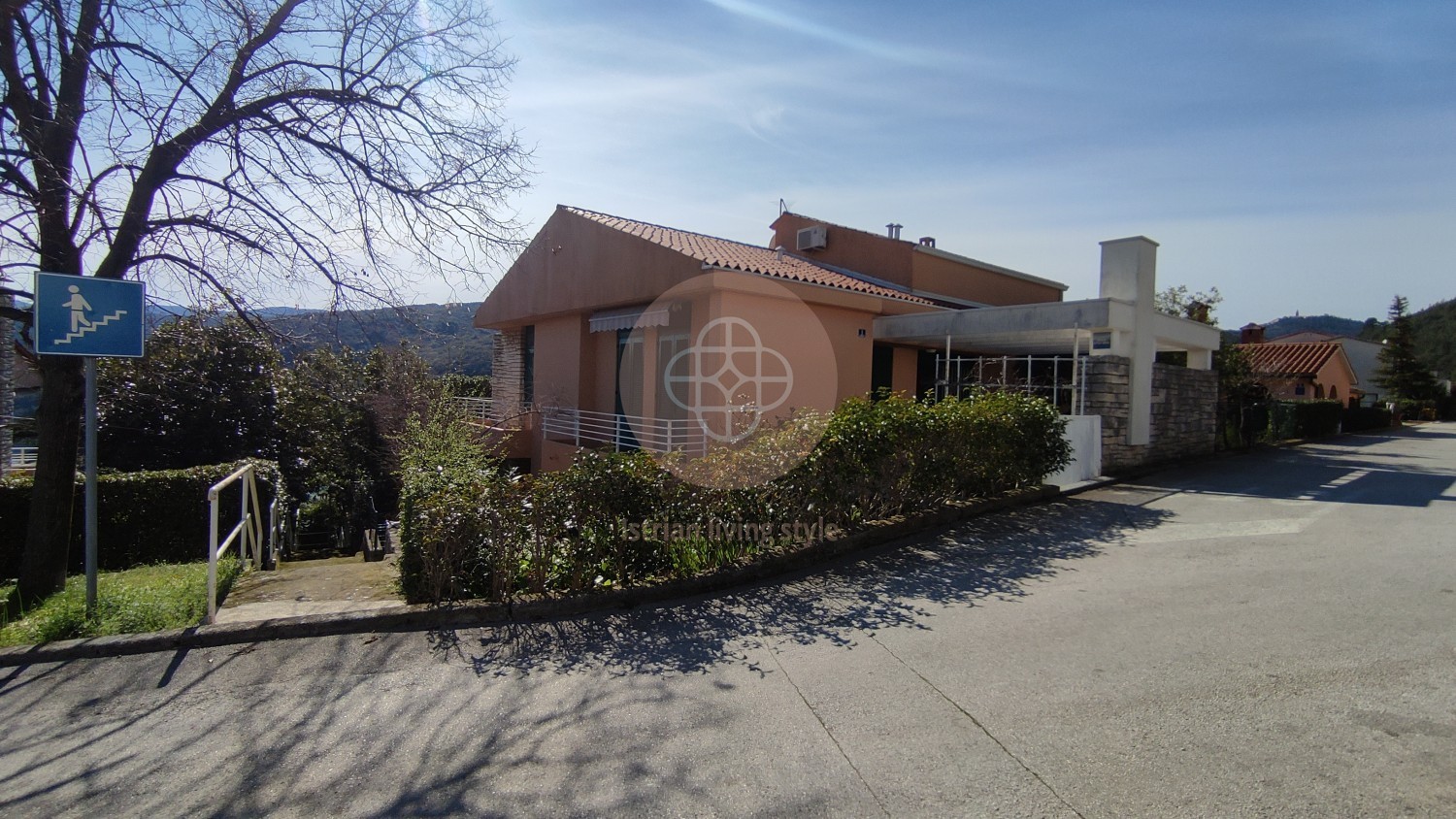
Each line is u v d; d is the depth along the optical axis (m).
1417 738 3.30
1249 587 5.69
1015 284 19.80
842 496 6.93
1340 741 3.28
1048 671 4.12
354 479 15.61
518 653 4.52
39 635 4.71
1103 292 12.38
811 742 3.37
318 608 5.13
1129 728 3.44
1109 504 9.32
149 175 6.40
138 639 4.54
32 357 6.26
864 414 7.29
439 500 5.46
